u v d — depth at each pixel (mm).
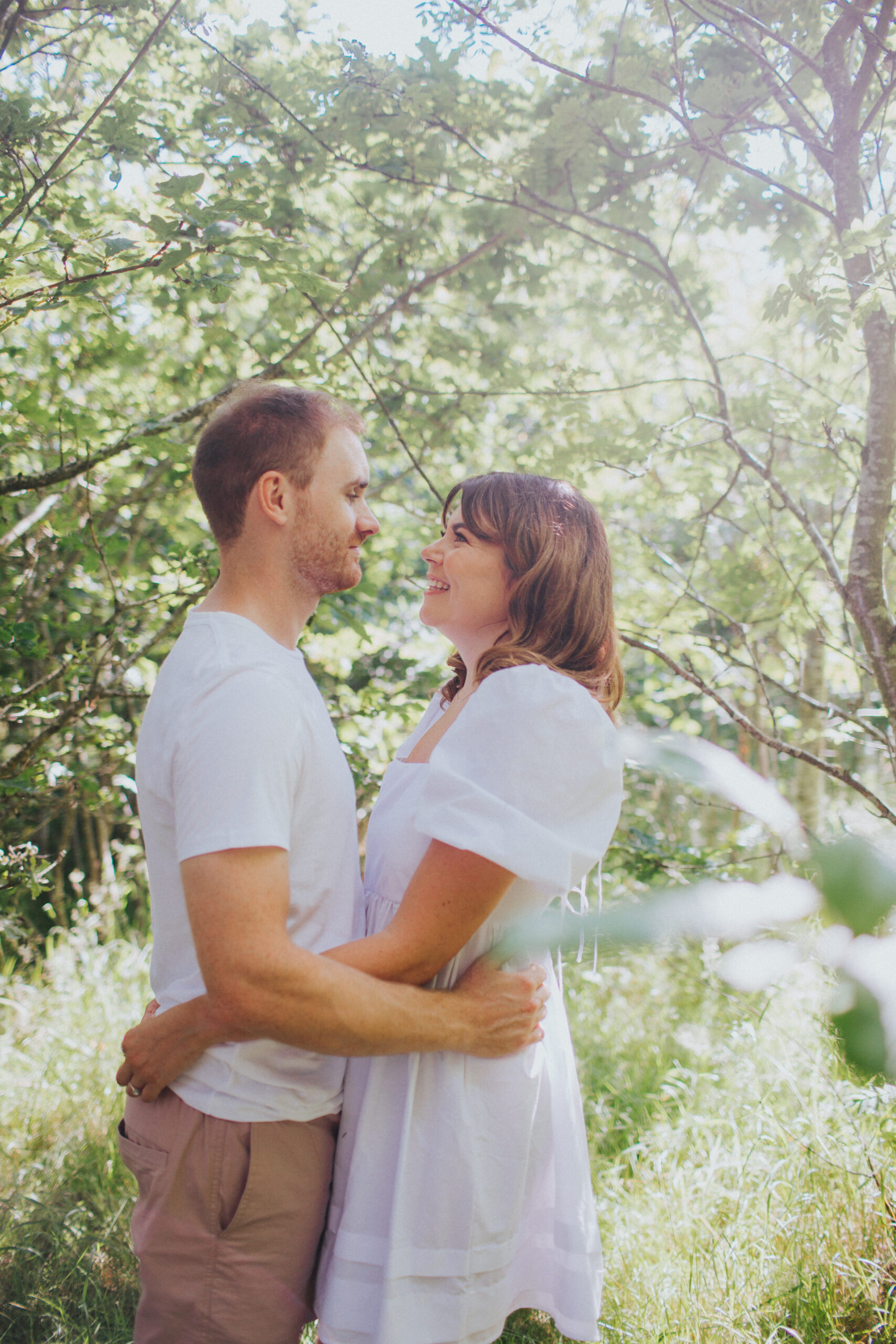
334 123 2553
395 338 3121
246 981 977
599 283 3148
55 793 3234
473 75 2721
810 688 3504
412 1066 1167
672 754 426
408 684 4195
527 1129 1211
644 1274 1904
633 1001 3184
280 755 1042
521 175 2598
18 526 2859
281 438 1224
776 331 3348
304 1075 1160
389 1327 1091
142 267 1838
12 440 2719
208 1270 1131
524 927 363
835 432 2754
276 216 2639
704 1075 2572
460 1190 1143
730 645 3227
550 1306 1270
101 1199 2191
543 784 1101
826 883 324
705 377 3404
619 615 3238
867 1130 2115
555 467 2871
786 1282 1818
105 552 2854
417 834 1231
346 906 1183
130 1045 1166
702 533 2832
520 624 1306
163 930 1195
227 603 1252
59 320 2881
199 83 2578
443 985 1200
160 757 1123
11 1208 2068
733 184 2631
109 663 2852
